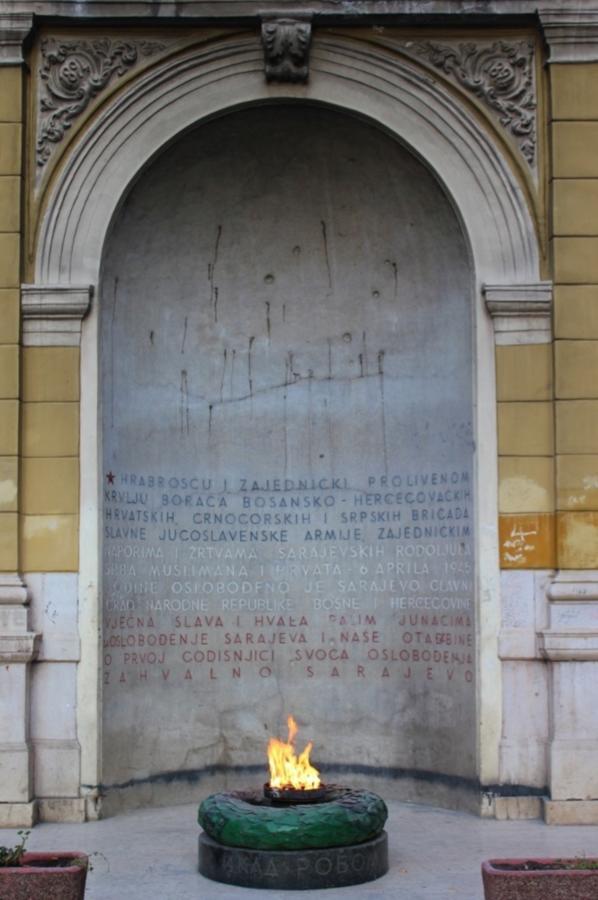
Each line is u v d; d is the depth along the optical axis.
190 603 11.86
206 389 12.04
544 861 7.31
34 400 10.91
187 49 11.13
